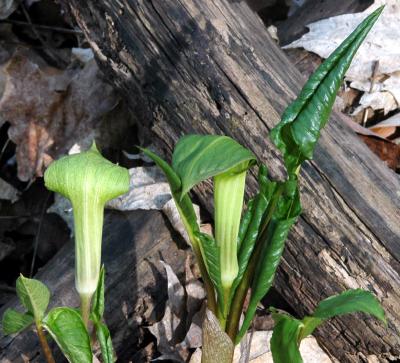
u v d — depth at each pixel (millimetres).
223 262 596
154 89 809
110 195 576
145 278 797
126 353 792
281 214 602
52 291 787
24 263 990
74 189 571
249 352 711
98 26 834
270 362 759
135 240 809
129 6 792
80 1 833
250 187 772
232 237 590
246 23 786
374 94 961
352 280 730
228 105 767
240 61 766
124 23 803
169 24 777
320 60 975
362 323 726
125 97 857
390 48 973
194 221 597
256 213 609
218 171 527
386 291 718
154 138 849
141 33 795
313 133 559
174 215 808
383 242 721
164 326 781
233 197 579
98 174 570
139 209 829
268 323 789
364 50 976
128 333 789
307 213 737
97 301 608
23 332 758
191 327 775
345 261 730
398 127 952
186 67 778
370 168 750
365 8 980
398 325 717
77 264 591
